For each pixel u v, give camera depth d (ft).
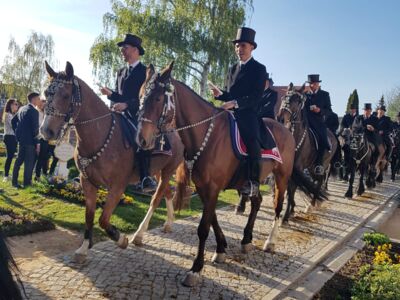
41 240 17.92
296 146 23.97
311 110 25.86
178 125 14.30
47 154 32.68
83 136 15.02
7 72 125.80
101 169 15.31
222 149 14.78
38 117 28.43
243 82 16.22
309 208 26.89
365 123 38.96
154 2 71.72
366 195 36.32
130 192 28.60
